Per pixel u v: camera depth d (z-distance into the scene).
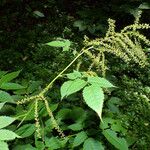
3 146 1.38
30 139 2.89
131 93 5.12
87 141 2.58
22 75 5.65
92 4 8.45
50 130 2.70
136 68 6.01
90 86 1.58
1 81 2.43
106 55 6.32
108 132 2.72
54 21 7.81
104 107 3.98
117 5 7.68
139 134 4.02
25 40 6.88
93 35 7.26
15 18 7.73
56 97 4.30
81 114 3.04
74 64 5.73
